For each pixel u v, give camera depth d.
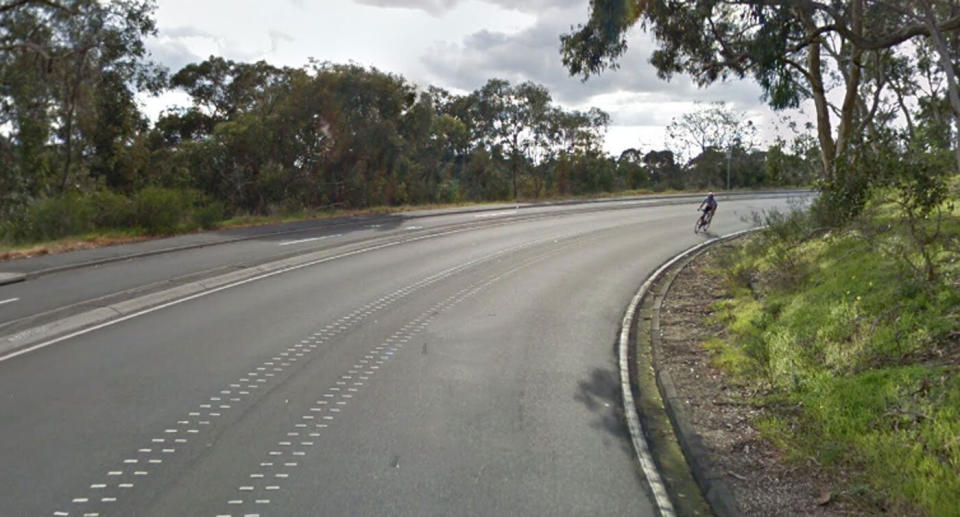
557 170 59.12
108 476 5.80
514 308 13.63
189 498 5.46
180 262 17.72
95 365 8.97
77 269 16.45
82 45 31.20
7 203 29.97
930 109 24.14
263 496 5.54
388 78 40.31
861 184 14.58
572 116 61.81
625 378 9.33
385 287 15.33
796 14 17.36
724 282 16.28
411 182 46.19
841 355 8.44
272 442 6.64
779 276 13.62
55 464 6.00
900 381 7.05
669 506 5.64
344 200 40.59
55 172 33.69
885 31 20.39
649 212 38.84
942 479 5.41
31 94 30.20
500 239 25.33
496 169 61.06
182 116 49.78
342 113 39.22
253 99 47.03
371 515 5.28
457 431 7.08
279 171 38.47
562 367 9.70
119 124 37.41
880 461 5.91
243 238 23.34
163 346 9.98
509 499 5.63
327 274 16.84
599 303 14.52
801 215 18.89
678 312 13.73
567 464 6.38
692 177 69.00
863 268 11.01
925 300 8.84
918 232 11.22
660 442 7.15
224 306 12.88
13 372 8.62
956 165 14.54
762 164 65.56
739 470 6.18
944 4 18.69
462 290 15.30
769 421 7.23
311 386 8.38
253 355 9.65
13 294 13.33
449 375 9.05
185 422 7.09
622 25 18.19
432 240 24.53
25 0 28.30
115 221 24.48
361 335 11.02
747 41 18.53
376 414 7.50
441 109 64.88
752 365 9.16
